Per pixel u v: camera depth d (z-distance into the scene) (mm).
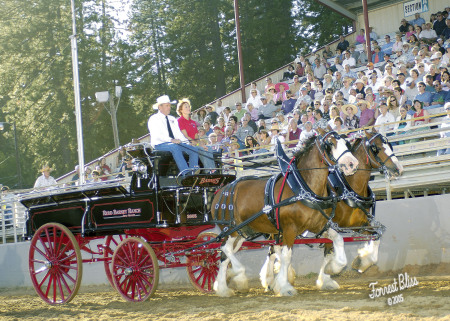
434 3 25891
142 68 51188
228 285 12016
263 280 11906
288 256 10688
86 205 12273
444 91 17156
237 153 17797
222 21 51375
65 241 12758
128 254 12055
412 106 16484
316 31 49062
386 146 11719
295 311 8992
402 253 13516
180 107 12695
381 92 18344
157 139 11758
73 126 46906
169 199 11320
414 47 20938
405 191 16188
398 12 27000
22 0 49531
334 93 20953
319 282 11539
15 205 19969
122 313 10461
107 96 26438
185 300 11375
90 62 47656
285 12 49375
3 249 18203
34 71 49312
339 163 10305
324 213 10445
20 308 12445
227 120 22766
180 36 51312
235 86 50469
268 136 18375
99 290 15602
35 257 17578
